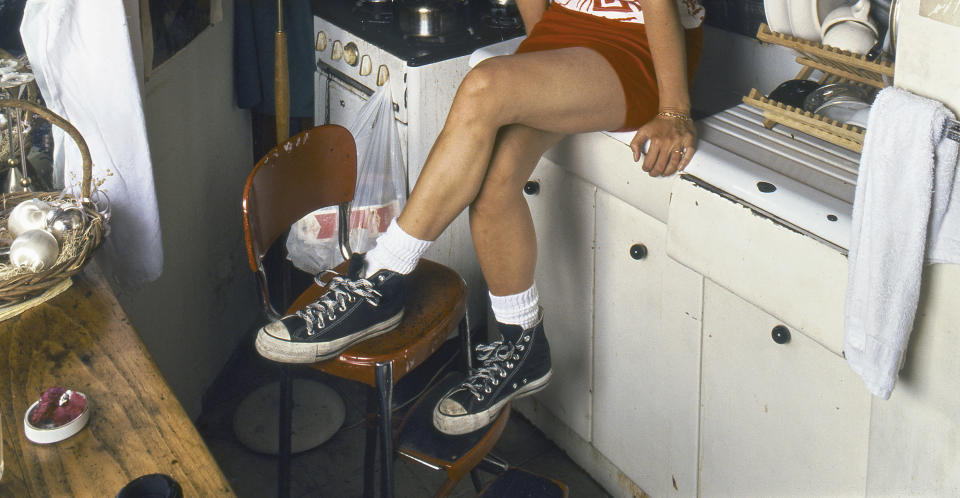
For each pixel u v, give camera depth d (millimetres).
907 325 1385
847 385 1607
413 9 2432
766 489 1857
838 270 1493
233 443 2457
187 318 2459
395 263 1717
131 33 1796
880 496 1608
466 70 2418
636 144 1779
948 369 1409
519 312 1868
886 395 1433
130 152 1803
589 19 1910
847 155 1714
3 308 1443
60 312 1468
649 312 1985
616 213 1970
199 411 2551
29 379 1325
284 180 1806
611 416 2223
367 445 2043
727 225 1660
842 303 1509
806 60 1865
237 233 2791
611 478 2305
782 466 1801
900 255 1355
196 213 2482
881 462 1577
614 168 1894
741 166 1683
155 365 1361
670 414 2035
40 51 1667
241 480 2332
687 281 1855
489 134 1664
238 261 2799
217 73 2561
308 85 2746
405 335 1774
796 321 1601
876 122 1335
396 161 2479
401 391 2588
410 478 2344
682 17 1899
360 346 1747
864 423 1604
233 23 2645
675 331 1934
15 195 1640
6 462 1182
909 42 1297
